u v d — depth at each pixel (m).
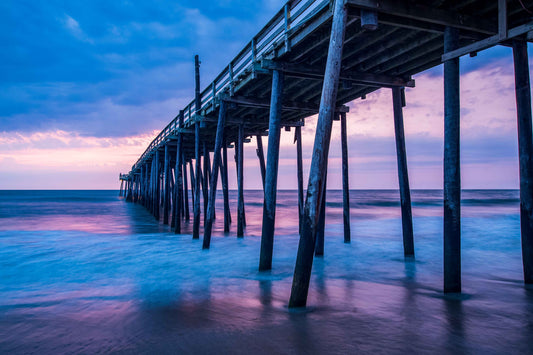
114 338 3.77
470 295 5.01
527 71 4.83
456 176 4.60
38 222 20.80
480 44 4.41
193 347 3.41
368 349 3.24
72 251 10.20
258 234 13.94
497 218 20.02
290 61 7.01
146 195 30.44
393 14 4.97
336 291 5.48
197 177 12.03
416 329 3.72
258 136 14.56
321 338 3.53
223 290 5.82
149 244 11.33
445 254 4.88
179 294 5.64
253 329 3.84
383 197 66.25
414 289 5.56
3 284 6.67
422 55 7.09
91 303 5.28
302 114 11.02
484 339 3.43
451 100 4.64
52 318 4.57
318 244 8.58
